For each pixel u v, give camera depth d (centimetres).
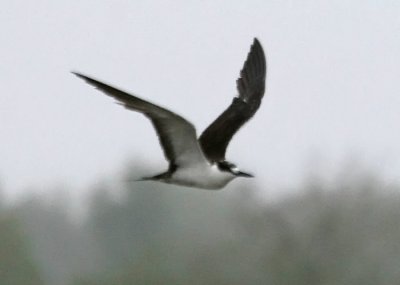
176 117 1456
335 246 2570
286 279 2559
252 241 2598
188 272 2600
